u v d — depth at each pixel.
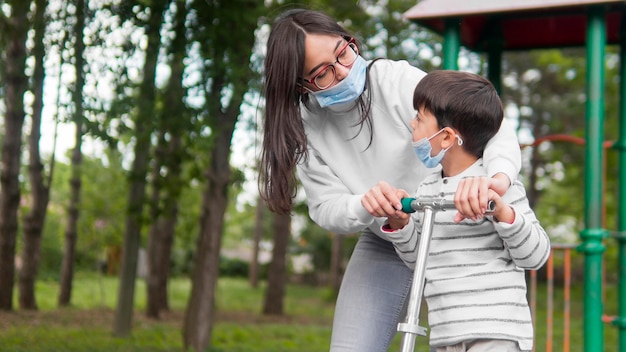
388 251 3.10
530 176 19.19
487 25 5.74
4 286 10.28
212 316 8.42
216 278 8.41
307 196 3.06
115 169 13.68
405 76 2.87
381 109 2.90
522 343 2.44
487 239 2.49
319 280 28.12
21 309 11.05
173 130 7.48
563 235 21.41
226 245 37.44
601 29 4.88
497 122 2.54
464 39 5.54
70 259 13.20
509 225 2.32
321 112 2.99
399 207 2.42
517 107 18.33
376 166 2.94
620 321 5.55
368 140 2.93
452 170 2.59
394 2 10.98
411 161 2.91
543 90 18.41
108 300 15.59
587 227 4.89
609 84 15.11
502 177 2.39
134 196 8.91
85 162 14.12
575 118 18.20
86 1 6.95
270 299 16.16
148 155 8.61
